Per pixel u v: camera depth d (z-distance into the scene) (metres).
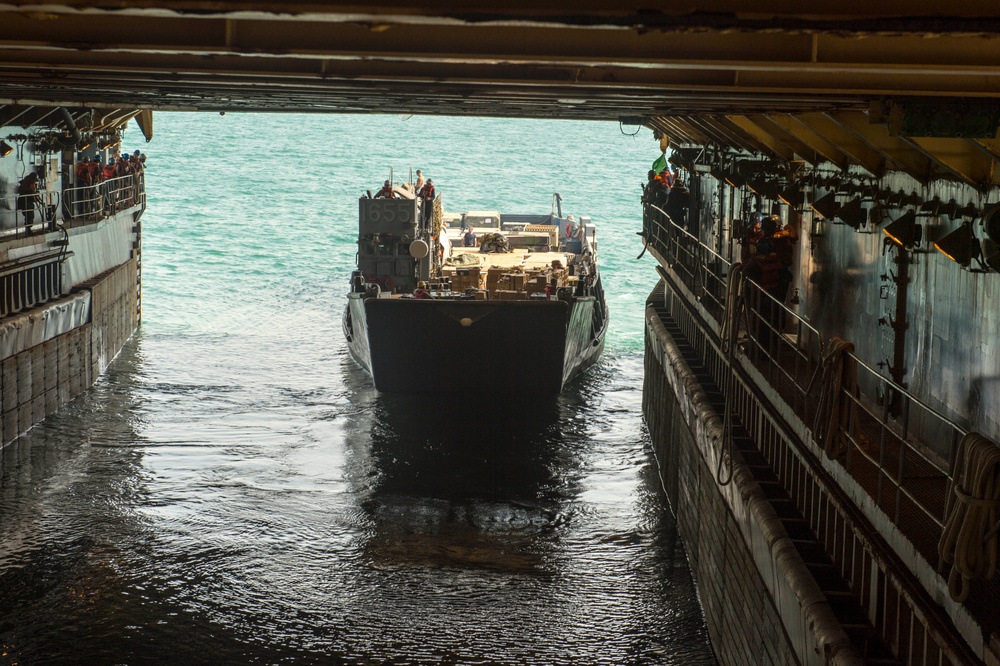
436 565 17.86
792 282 18.78
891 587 9.25
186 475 22.09
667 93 11.05
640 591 17.06
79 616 15.91
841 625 9.54
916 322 12.81
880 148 12.34
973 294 11.05
